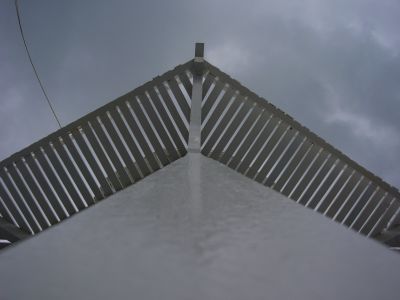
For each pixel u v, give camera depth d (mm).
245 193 852
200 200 787
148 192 854
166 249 546
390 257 544
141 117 3324
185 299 432
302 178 3520
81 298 432
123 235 598
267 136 3303
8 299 429
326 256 542
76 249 548
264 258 525
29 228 3578
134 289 451
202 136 3271
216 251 546
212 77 3273
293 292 453
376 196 3529
